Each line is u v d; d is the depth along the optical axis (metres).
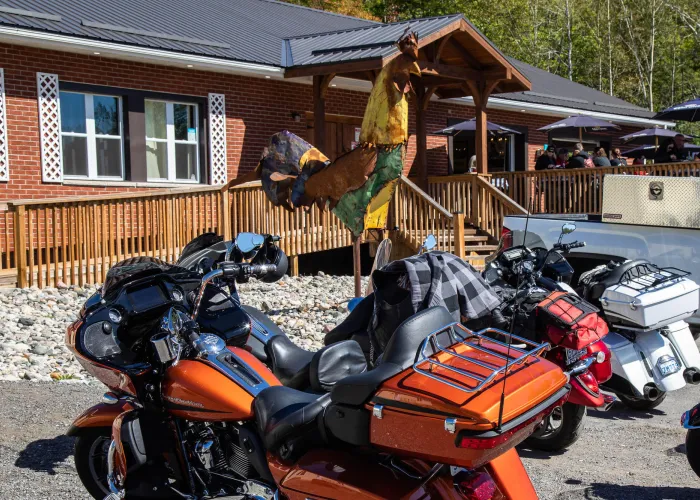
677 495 4.80
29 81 13.61
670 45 46.66
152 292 4.05
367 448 3.26
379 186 9.46
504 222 8.95
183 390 3.85
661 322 6.46
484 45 15.91
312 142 18.19
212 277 4.03
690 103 19.67
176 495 3.99
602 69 47.25
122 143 15.02
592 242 8.40
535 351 3.18
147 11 17.11
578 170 17.08
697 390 7.92
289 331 9.74
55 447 5.41
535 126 23.95
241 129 16.75
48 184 13.91
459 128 19.27
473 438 2.81
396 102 9.14
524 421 2.92
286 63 15.95
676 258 7.92
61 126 14.20
